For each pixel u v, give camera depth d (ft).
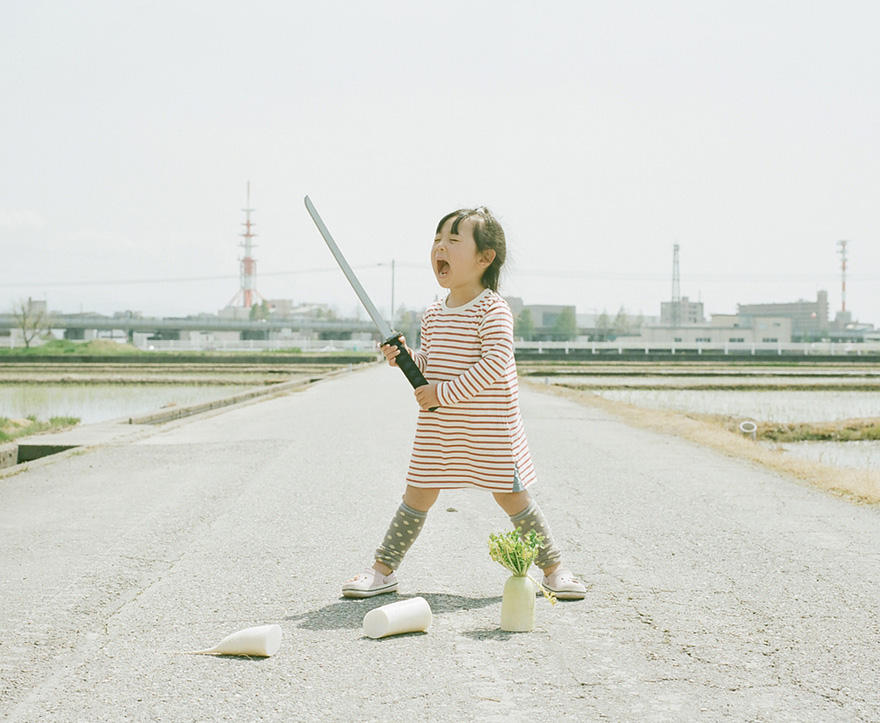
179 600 12.95
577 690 9.23
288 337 453.17
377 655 10.33
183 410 59.21
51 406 77.10
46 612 12.39
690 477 26.18
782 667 9.96
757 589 13.47
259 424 44.37
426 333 13.03
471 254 12.32
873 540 17.21
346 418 47.96
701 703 8.89
